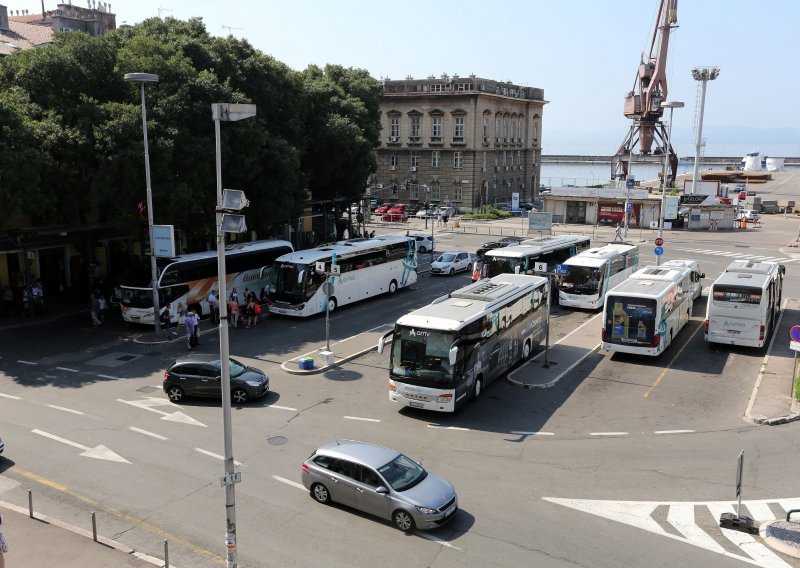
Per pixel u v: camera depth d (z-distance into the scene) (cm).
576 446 2073
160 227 3212
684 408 2389
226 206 1430
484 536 1555
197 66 4109
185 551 1495
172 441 2102
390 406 2433
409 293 4497
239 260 3891
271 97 4400
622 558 1465
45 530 1559
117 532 1574
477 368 2445
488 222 8450
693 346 3166
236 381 2423
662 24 9300
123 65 3666
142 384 2652
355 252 4047
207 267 3666
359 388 2623
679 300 3259
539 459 1980
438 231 7569
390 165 10162
